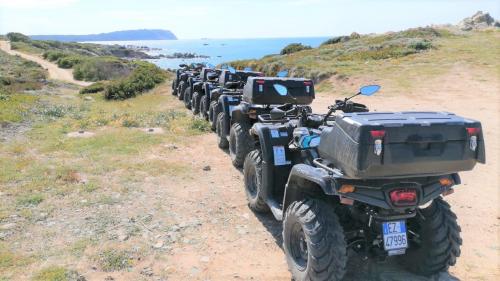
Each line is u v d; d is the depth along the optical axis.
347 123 3.42
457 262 4.62
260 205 5.61
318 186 4.12
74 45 124.94
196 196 6.50
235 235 5.22
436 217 3.95
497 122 11.83
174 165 8.08
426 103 15.70
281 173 5.24
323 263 3.57
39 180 6.99
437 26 56.84
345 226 4.10
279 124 5.58
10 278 4.09
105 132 11.06
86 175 7.36
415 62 26.27
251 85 7.72
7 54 72.12
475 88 18.14
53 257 4.54
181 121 12.50
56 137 10.41
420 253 4.14
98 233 5.14
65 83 34.38
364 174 3.27
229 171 7.82
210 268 4.46
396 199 3.50
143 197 6.39
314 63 29.69
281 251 4.86
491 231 5.39
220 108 10.19
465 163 3.44
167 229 5.32
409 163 3.27
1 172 7.36
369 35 51.78
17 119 12.67
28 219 5.50
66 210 5.83
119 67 49.75
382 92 18.72
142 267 4.43
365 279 4.25
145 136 10.52
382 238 3.64
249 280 4.25
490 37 38.53
